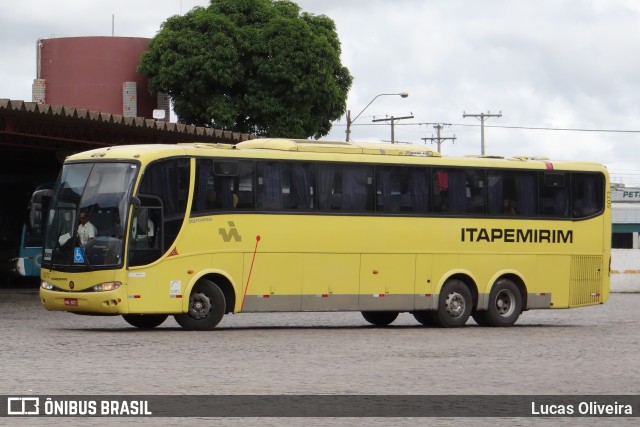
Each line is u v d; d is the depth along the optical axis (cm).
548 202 2994
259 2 6306
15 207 4628
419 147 2847
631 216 10300
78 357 1881
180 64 6028
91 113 3397
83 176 2478
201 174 2514
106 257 2394
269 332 2547
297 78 6234
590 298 3059
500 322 2916
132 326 2688
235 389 1495
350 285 2708
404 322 3188
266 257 2595
